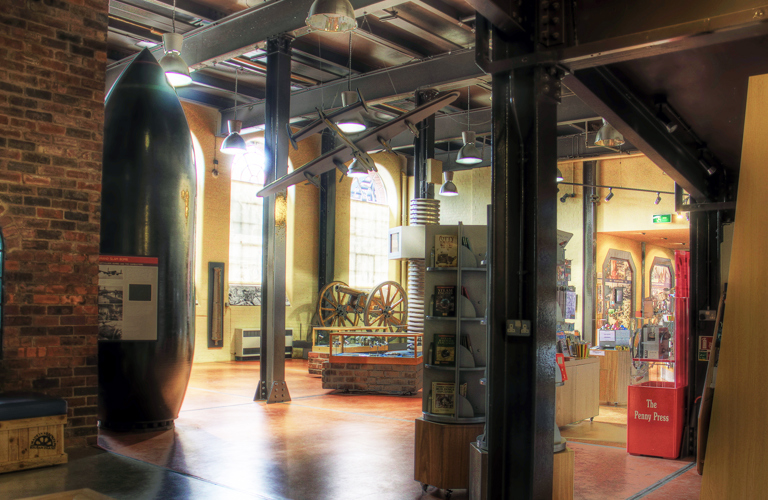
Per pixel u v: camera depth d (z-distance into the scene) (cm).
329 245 1680
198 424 716
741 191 291
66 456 528
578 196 1623
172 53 736
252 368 1349
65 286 580
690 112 493
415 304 1127
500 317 337
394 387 973
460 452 457
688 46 311
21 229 556
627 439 630
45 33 576
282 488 473
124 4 995
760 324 281
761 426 275
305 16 855
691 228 643
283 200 923
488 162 1738
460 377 483
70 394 579
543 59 331
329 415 789
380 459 566
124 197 663
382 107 1476
